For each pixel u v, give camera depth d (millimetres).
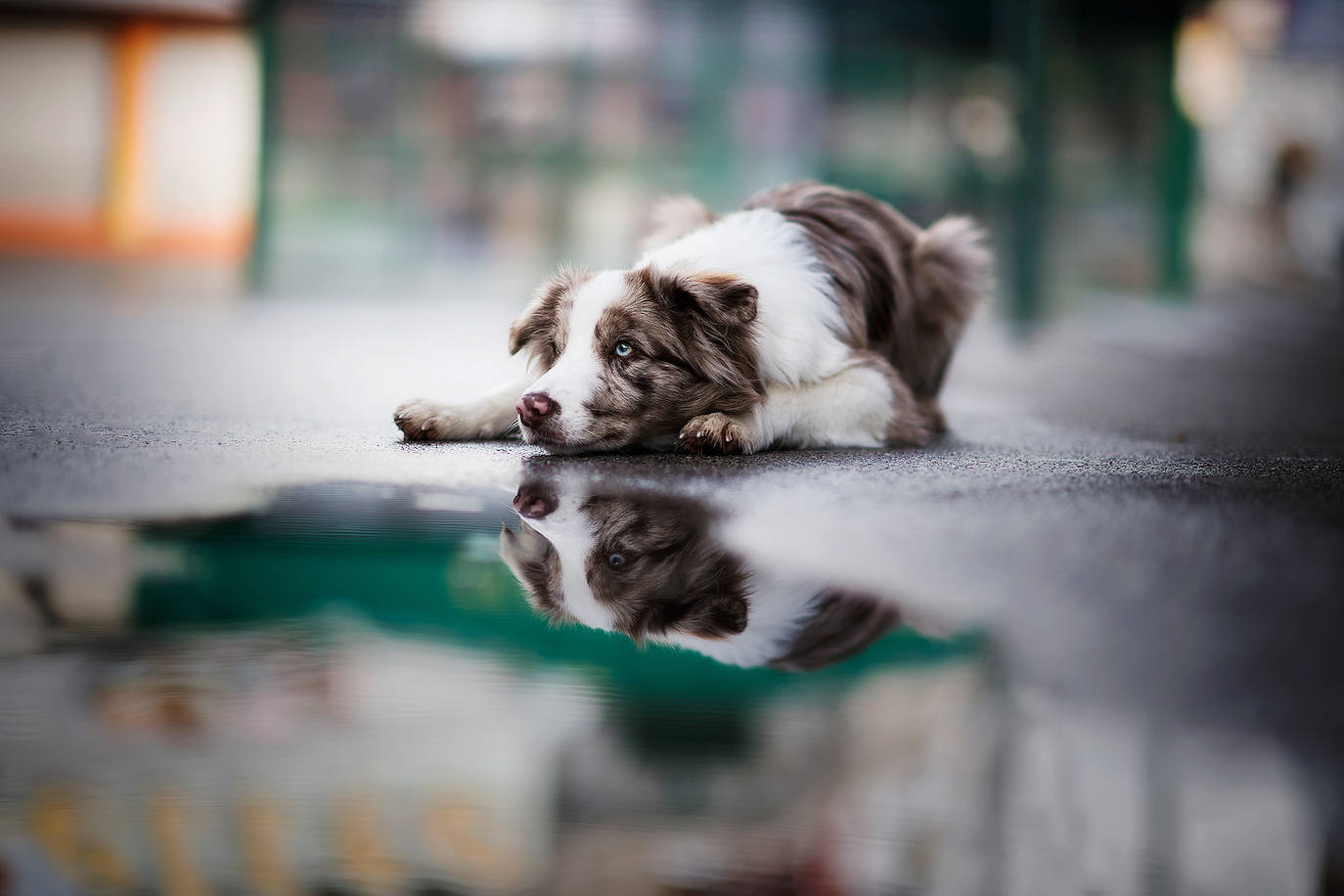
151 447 4074
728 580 2473
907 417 4543
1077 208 16938
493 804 1455
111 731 1645
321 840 1372
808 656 1989
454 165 18125
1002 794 1500
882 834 1408
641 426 4086
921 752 1586
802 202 4910
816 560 2648
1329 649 2033
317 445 4262
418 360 8188
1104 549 2766
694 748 1599
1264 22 22641
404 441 4422
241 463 3807
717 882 1300
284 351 8578
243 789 1465
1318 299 18906
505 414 4555
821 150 17703
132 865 1328
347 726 1668
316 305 14055
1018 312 15078
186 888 1294
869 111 17516
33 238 20203
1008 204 15656
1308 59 22875
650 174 18141
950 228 5262
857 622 2184
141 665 1903
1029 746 1633
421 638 2059
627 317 4043
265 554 2629
